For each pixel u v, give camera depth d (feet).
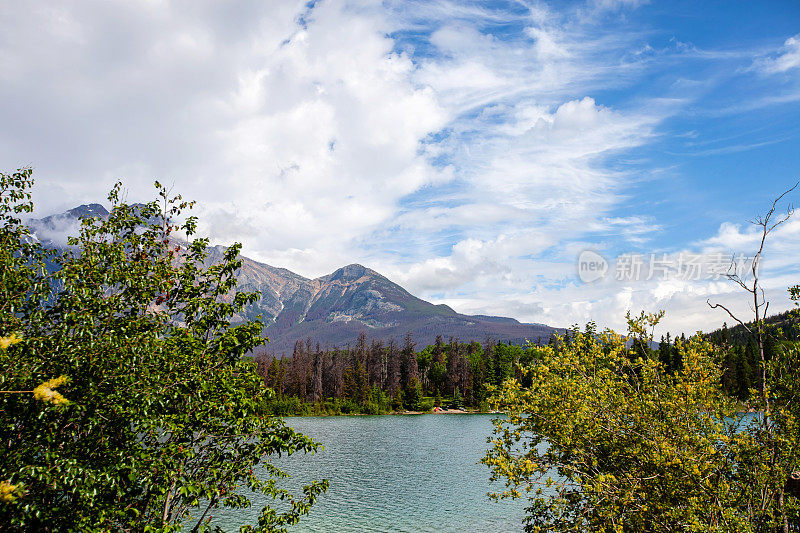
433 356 596.70
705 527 29.50
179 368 33.47
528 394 42.34
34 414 27.91
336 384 500.33
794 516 30.53
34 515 27.04
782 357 29.81
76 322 30.45
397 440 247.91
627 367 40.91
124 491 30.25
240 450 35.01
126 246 36.22
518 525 102.06
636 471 35.96
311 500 37.58
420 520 105.91
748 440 30.53
